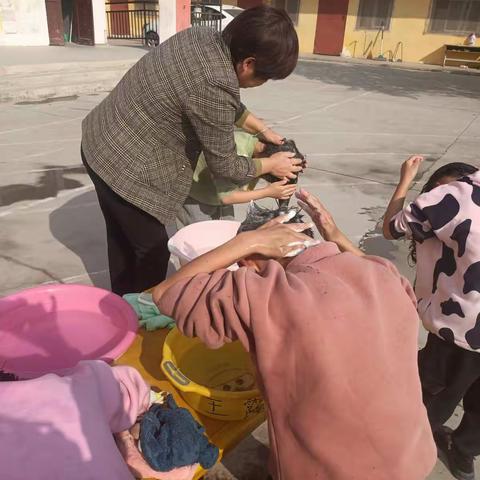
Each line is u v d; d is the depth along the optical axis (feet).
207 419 5.18
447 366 5.85
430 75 51.85
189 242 7.61
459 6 60.13
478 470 6.51
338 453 3.43
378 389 3.43
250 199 7.31
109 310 6.15
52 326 5.88
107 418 3.84
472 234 5.28
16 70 27.22
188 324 3.84
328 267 3.81
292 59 5.80
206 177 8.15
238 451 6.06
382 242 12.19
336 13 66.59
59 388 3.52
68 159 17.04
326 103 30.91
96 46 42.22
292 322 3.42
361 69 53.88
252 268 4.07
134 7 58.13
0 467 3.03
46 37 39.55
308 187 15.71
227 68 5.87
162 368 5.18
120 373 4.29
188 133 6.57
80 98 27.50
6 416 3.24
